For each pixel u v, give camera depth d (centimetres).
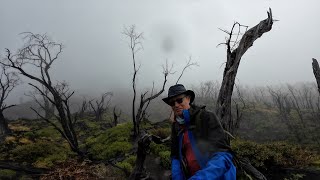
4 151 1405
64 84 2338
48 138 1820
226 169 190
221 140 206
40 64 1565
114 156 1175
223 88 874
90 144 1511
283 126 4303
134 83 1441
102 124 3441
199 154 211
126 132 1479
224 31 916
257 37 909
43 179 847
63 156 1226
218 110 868
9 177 995
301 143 3312
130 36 1591
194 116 224
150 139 483
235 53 916
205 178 180
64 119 1410
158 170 864
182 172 232
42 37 1631
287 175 782
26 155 1224
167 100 242
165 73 1748
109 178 855
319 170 779
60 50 1655
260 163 812
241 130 4288
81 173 837
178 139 236
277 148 898
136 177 504
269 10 914
